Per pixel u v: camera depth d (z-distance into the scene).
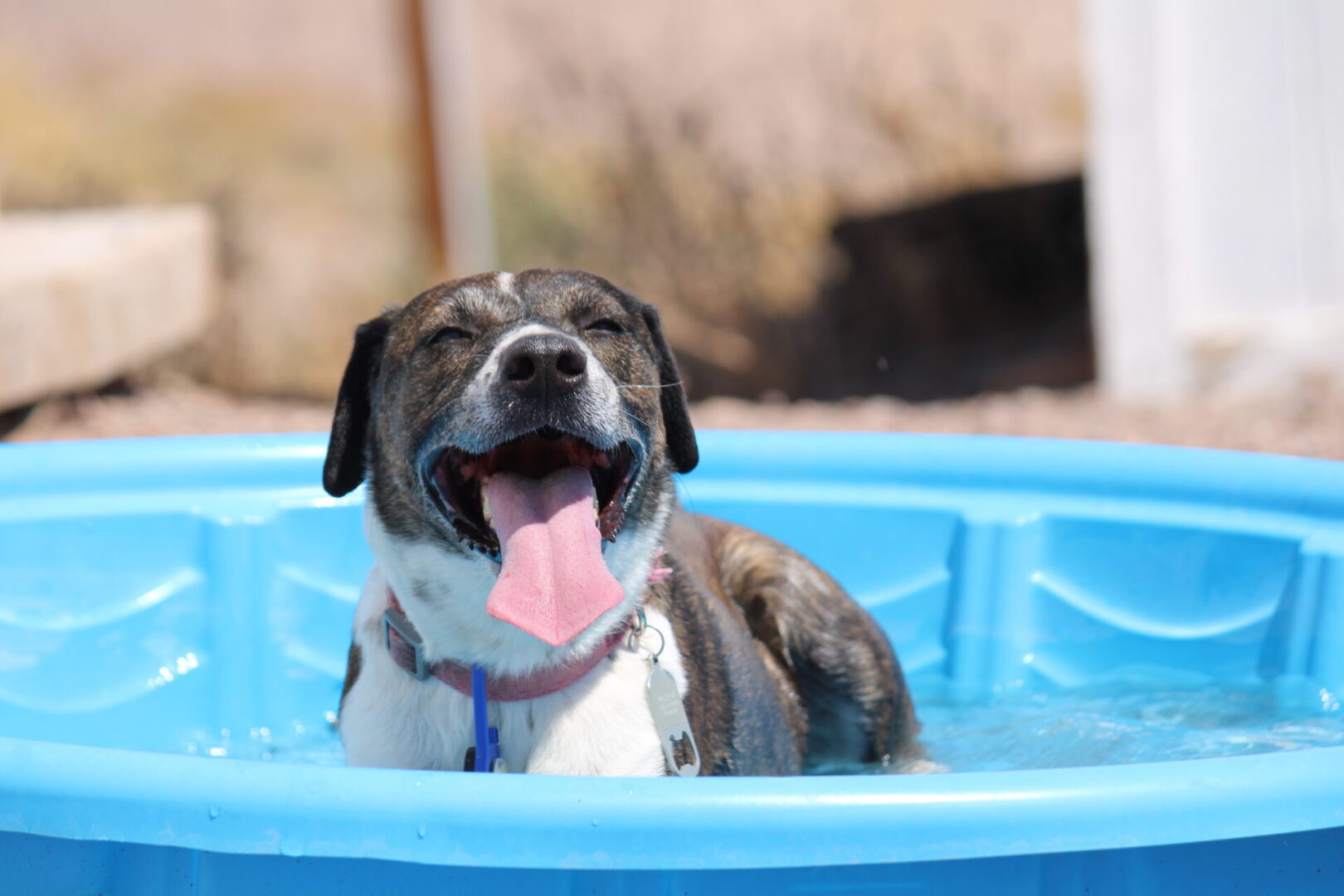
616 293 3.69
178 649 4.80
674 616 3.62
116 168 15.33
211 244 13.92
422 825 2.41
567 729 3.32
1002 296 12.92
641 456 3.35
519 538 3.15
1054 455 5.10
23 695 4.44
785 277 14.26
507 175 15.19
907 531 5.10
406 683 3.38
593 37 16.09
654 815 2.37
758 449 5.36
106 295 8.73
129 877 2.66
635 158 15.38
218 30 17.19
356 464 3.71
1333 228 8.66
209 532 4.89
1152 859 2.53
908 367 12.38
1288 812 2.43
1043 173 14.12
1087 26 8.76
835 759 4.34
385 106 16.42
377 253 14.59
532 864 2.39
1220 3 8.73
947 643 4.94
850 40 15.86
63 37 16.97
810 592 4.30
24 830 2.54
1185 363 8.72
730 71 15.90
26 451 4.98
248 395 10.71
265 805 2.44
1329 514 4.52
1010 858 2.50
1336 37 8.64
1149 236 8.73
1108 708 4.44
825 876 2.49
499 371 3.14
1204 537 4.70
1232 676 4.54
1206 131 8.80
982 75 15.36
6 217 10.80
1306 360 8.52
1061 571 4.93
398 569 3.37
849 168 15.14
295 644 4.89
